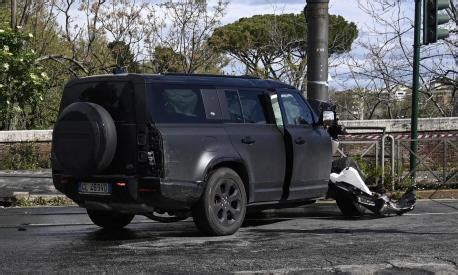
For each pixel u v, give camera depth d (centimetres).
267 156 912
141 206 809
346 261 706
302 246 796
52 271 665
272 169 920
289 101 980
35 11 2775
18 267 682
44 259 723
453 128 1852
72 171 825
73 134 820
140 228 981
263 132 916
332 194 1070
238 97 906
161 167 792
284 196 942
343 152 1489
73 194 854
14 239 870
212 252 759
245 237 866
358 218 1080
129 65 2719
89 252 765
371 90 2547
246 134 889
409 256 733
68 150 823
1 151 1795
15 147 1805
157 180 790
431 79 2238
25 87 1614
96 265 691
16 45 1627
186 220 1070
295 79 2941
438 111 2527
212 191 838
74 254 753
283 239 850
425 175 1476
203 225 845
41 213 1171
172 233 920
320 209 1212
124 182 802
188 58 2780
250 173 888
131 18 2725
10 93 1605
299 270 664
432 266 681
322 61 1284
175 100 831
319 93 1282
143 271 663
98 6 2731
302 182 966
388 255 738
